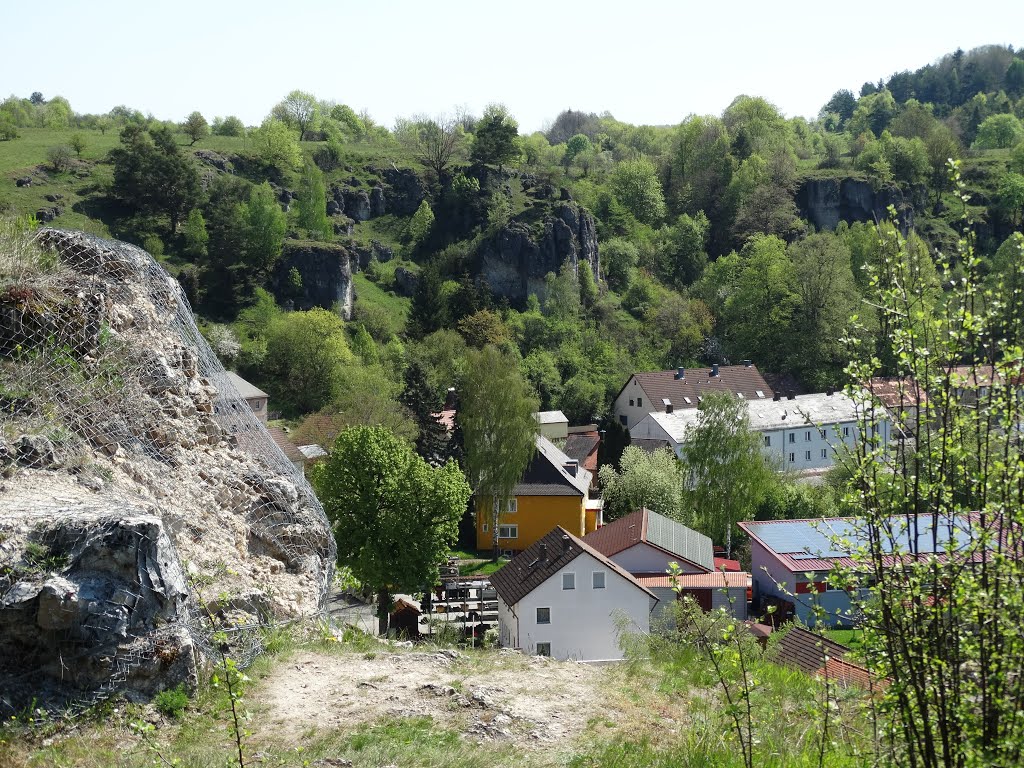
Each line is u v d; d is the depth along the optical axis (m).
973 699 6.34
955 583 6.19
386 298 102.69
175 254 92.06
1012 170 132.88
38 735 8.39
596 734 9.88
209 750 8.62
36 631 8.74
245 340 80.88
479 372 52.38
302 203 106.25
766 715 9.86
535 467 55.19
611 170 151.88
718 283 107.88
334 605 25.47
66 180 100.88
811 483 57.62
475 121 154.75
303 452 48.53
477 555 52.62
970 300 6.57
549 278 103.19
